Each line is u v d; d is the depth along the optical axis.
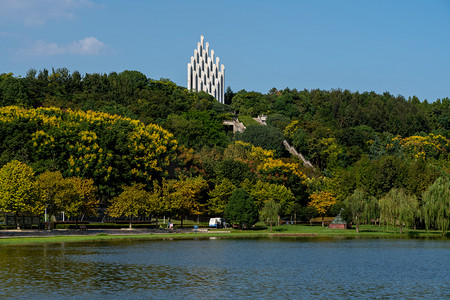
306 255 77.31
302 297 46.19
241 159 175.75
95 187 124.25
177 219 158.25
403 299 45.81
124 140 146.00
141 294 46.62
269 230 136.00
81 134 140.50
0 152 139.38
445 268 64.06
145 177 143.75
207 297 45.81
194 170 148.88
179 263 66.31
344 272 60.34
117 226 126.06
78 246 85.69
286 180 162.00
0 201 98.50
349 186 160.75
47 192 107.94
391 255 78.12
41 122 147.00
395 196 125.81
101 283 51.38
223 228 140.25
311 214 155.38
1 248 79.75
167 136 155.38
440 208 117.19
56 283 50.81
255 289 49.53
